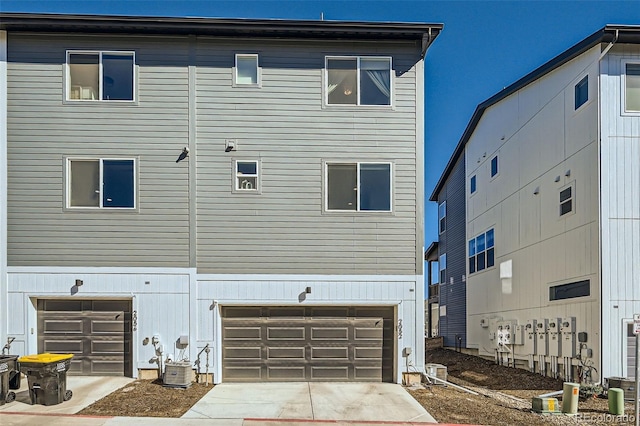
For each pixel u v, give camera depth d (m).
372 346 12.45
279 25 12.19
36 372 9.60
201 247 12.24
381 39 12.66
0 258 12.02
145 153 12.33
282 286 12.23
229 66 12.55
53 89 12.33
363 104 12.63
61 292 12.06
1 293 11.99
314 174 12.44
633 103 12.69
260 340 12.35
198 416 9.17
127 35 12.45
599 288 12.33
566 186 14.16
